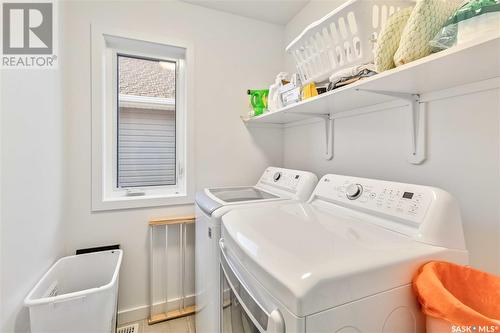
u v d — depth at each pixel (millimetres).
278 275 568
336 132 1565
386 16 949
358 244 716
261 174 2098
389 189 934
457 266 661
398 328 614
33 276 1106
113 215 1653
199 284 1441
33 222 1104
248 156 2049
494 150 826
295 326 508
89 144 1575
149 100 1858
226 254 934
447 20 683
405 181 1125
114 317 1280
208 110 1903
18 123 993
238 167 2016
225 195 1574
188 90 1832
